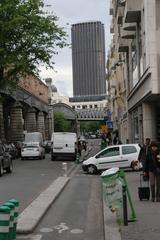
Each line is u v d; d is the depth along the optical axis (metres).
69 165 41.25
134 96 44.03
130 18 38.41
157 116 37.69
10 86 52.56
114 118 92.75
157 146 15.39
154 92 30.36
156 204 14.55
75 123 148.50
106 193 11.55
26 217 12.62
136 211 13.18
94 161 31.83
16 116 76.62
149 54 30.70
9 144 52.38
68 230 11.50
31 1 47.41
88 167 31.94
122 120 67.44
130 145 31.42
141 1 36.16
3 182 24.86
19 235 10.83
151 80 30.45
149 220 11.73
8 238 7.24
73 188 21.80
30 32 46.91
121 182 11.55
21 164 43.03
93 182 25.08
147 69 31.11
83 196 18.56
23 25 47.09
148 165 15.40
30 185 22.88
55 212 14.37
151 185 15.27
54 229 11.62
